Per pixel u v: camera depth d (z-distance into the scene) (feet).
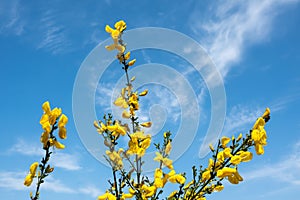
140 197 1.61
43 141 1.35
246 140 1.55
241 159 1.53
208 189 1.60
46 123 1.35
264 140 1.53
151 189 1.58
